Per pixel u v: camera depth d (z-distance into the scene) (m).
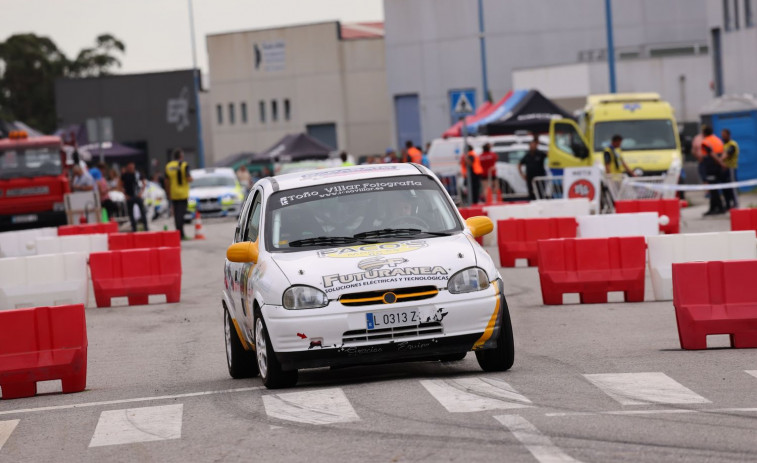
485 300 22.00
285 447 17.31
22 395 24.77
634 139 75.81
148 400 22.61
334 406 20.17
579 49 153.38
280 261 22.58
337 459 16.30
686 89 126.12
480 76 159.88
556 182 72.81
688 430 17.08
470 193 70.56
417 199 23.98
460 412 18.94
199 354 29.48
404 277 21.75
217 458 16.98
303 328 21.50
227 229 85.06
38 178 78.56
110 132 85.75
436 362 25.31
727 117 85.19
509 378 22.16
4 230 78.94
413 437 17.34
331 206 23.80
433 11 163.00
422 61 164.75
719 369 22.53
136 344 32.09
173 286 42.00
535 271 46.25
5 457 18.38
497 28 157.12
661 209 54.56
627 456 15.57
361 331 21.56
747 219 47.31
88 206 78.69
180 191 73.62
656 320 31.34
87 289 42.62
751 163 84.69
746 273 25.78
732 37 95.94
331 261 22.22
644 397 19.78
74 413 21.84
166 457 17.36
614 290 35.97
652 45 147.25
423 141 165.50
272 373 22.30
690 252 36.22
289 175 25.48
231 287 25.45
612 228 47.81
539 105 95.38
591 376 22.09
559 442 16.50
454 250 22.47
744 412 18.25
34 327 24.81
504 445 16.48
